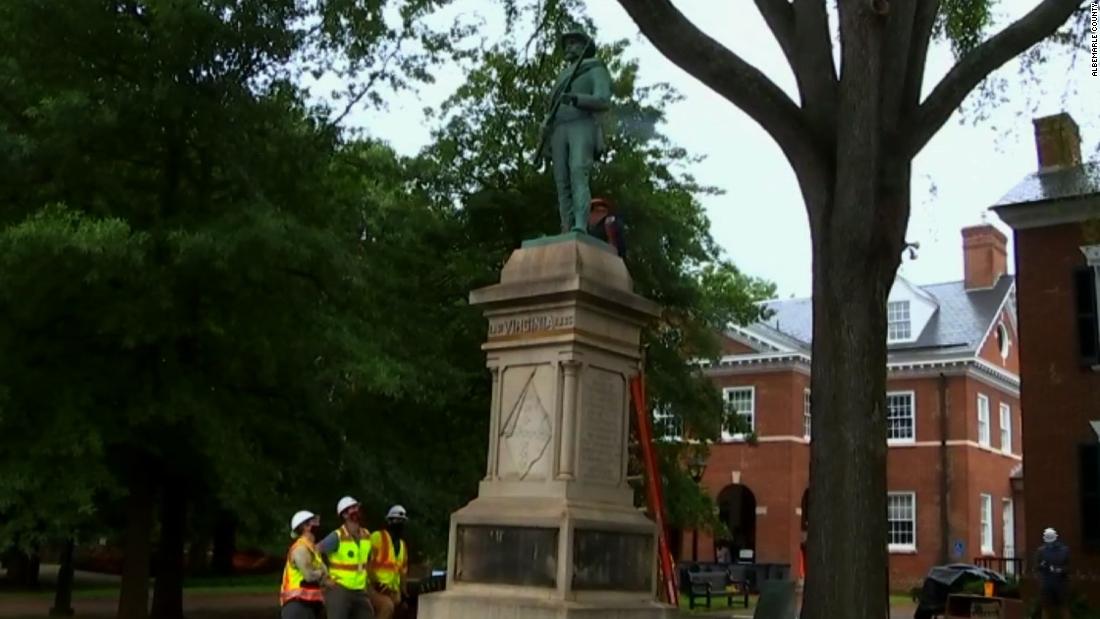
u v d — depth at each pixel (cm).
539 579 887
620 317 984
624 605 900
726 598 3500
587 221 1020
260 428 1747
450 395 1969
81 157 1566
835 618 1009
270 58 1673
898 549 4525
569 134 1030
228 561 4025
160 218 1562
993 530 4609
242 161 1639
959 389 4544
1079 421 2608
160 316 1545
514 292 970
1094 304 2627
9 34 1575
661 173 2364
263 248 1484
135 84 1612
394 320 1905
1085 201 2395
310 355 1683
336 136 1847
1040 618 2222
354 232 1902
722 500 4838
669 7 1091
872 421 1037
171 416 1561
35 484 1439
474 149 2320
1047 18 1095
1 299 1496
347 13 1719
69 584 2155
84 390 1545
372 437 1916
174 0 1509
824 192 1095
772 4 1170
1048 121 1944
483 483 970
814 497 1051
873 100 1041
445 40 1886
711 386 2408
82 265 1426
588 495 926
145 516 1783
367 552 1171
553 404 933
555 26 1505
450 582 948
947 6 1399
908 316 4794
